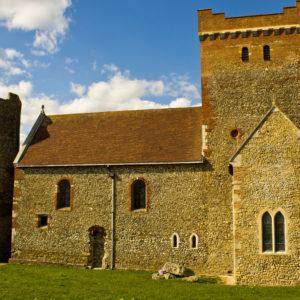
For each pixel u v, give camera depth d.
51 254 22.14
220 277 18.77
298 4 21.62
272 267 16.53
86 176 22.39
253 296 14.02
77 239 21.83
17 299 13.65
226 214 19.94
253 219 17.03
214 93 21.66
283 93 20.89
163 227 20.61
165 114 24.92
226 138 20.89
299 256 16.39
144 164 21.33
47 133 25.86
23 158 24.11
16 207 23.33
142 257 20.61
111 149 23.05
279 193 17.00
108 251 21.22
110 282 17.06
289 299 13.41
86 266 21.28
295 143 17.23
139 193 21.56
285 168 17.12
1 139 26.34
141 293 14.65
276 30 21.58
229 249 19.58
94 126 25.48
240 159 17.61
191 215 20.36
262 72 21.38
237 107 21.22
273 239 16.72
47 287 15.83
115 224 21.34
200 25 22.55
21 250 22.80
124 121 25.25
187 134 22.73
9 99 27.39
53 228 22.39
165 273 18.75
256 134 17.69
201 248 19.92
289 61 21.22
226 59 21.94
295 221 16.66
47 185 23.05
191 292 14.80
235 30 22.02
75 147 23.97
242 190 17.36
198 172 20.73
